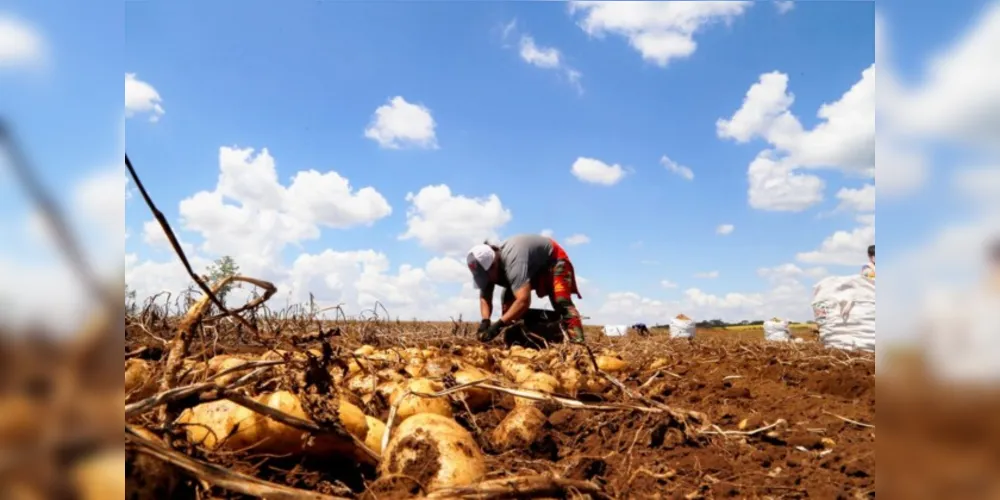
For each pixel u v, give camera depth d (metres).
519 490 2.09
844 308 8.46
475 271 8.91
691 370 6.87
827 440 3.14
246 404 2.22
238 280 2.61
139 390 2.69
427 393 3.33
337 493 2.33
